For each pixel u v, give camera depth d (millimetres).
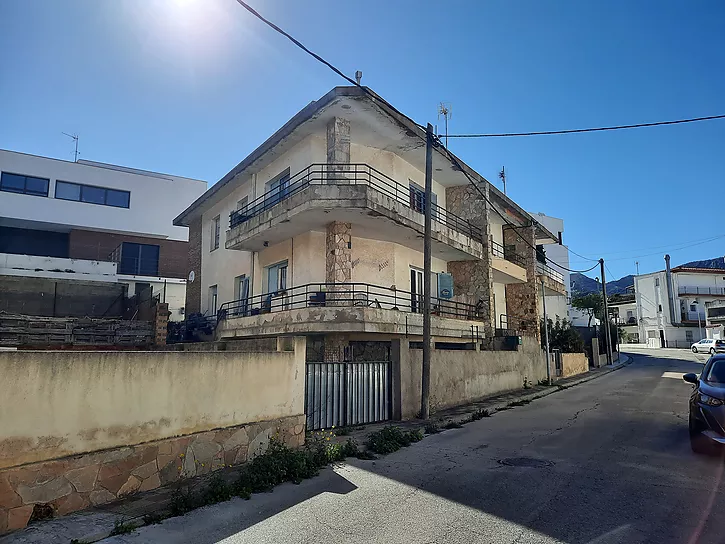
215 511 5801
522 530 5027
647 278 67938
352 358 15633
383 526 5230
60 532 5027
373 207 14328
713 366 9578
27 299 22453
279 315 15570
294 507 5934
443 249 19062
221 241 23172
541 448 9109
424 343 13078
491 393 17703
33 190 31984
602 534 4887
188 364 7191
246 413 8070
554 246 54062
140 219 34719
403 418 12539
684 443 9219
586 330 42656
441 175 20703
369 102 14219
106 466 6020
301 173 16578
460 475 7293
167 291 31781
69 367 5773
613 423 11711
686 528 5016
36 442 5406
